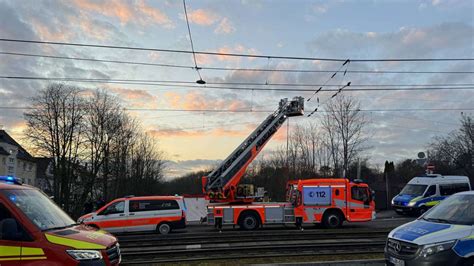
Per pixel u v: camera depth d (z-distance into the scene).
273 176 48.34
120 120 54.97
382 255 11.66
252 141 23.09
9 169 69.44
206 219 22.03
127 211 19.80
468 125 51.84
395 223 23.47
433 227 7.36
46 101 46.56
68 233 5.69
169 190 88.06
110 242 6.03
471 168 51.62
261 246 13.60
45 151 46.28
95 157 50.81
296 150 47.66
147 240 16.41
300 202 20.73
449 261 6.75
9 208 5.45
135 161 63.22
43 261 5.23
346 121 35.22
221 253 12.68
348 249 12.88
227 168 22.45
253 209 20.75
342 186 20.98
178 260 11.50
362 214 20.91
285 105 23.64
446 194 25.69
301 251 12.66
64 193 46.31
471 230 6.91
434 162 55.84
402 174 63.53
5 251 5.20
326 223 20.72
